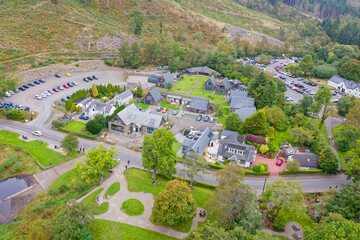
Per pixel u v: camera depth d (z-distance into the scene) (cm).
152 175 7888
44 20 17575
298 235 6081
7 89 11181
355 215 5891
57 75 14188
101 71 15788
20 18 17012
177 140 9919
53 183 7481
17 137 9244
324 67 18112
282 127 10775
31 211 6512
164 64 17762
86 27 18462
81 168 6894
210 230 4806
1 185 7400
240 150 8800
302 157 8994
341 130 10106
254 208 5684
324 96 11525
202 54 18162
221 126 11050
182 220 5878
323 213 6344
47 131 9800
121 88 13350
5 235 5831
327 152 8719
